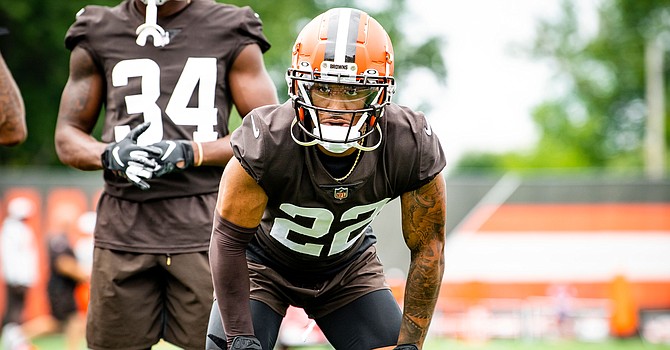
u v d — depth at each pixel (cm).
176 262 1655
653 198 4756
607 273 4747
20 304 4125
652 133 13662
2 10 7706
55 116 8156
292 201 1295
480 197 4819
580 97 15200
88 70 1697
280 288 1473
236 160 1277
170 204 1655
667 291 4725
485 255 4788
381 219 4738
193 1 1683
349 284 1492
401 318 1475
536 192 4788
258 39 1689
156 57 1659
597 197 4778
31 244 4388
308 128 1249
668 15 13888
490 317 4738
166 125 1652
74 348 3875
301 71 1235
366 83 1223
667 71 14200
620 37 14250
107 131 1672
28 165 8219
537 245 4781
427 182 1298
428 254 1354
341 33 1234
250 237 1312
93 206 4475
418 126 1291
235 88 1677
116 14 1683
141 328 1680
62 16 7838
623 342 4597
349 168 1269
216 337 1391
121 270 1662
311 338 3881
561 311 4719
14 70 8006
